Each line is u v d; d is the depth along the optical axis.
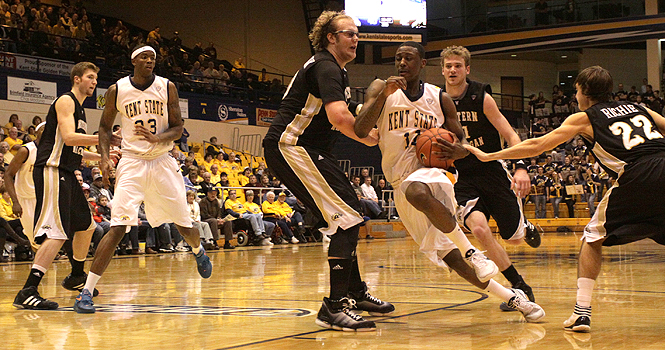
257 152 19.20
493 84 27.27
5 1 16.89
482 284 3.26
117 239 3.86
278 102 20.69
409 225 3.44
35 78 14.45
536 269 6.34
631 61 26.78
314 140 3.23
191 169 12.41
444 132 3.22
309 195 3.17
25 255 9.46
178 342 2.66
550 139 3.12
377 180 19.98
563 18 22.16
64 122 4.09
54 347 2.60
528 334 2.80
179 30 22.58
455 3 23.39
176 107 4.21
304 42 23.62
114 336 2.84
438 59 23.72
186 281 5.52
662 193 2.79
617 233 2.85
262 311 3.59
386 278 5.62
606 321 3.12
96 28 20.20
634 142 2.90
